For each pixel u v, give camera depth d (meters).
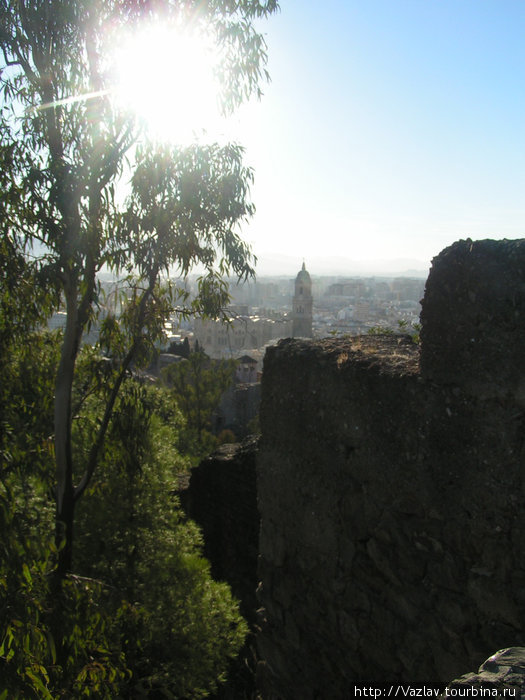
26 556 5.15
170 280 7.46
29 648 4.54
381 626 4.00
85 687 5.61
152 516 9.01
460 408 3.46
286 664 4.91
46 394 7.77
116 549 8.82
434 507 3.62
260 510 5.23
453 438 3.50
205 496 10.09
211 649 8.09
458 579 3.51
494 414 3.28
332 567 4.43
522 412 3.16
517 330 3.15
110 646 6.86
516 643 3.20
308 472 4.67
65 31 5.86
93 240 6.23
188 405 25.31
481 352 3.32
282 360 4.96
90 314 6.84
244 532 9.27
